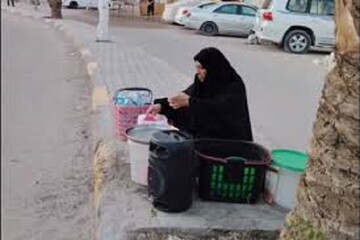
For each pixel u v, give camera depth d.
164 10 29.16
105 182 4.55
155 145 3.81
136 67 11.52
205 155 4.12
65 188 5.04
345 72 2.44
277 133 7.22
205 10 23.19
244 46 18.75
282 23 17.86
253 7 23.14
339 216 2.52
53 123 6.96
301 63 14.73
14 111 7.46
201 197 4.13
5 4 35.47
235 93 4.59
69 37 17.19
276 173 4.03
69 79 10.08
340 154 2.49
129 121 5.38
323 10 17.86
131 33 21.41
